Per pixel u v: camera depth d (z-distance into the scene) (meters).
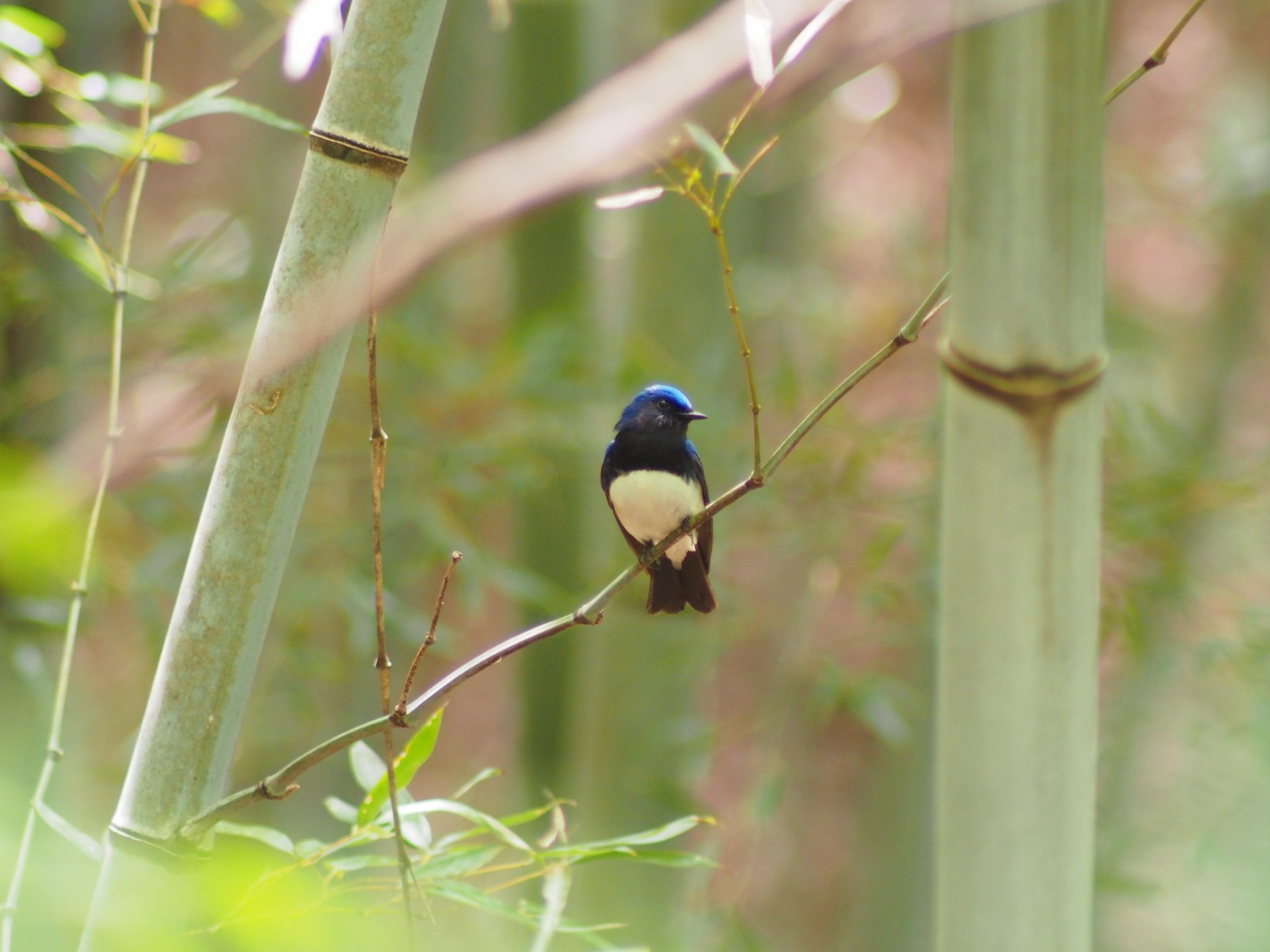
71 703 8.80
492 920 6.52
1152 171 17.38
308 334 4.21
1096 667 4.14
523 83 10.57
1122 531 10.71
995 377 4.02
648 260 11.22
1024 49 3.91
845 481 10.78
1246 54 17.86
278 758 12.66
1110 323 14.93
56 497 4.55
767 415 11.94
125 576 9.59
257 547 4.33
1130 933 11.80
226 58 16.12
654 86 3.03
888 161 21.22
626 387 10.59
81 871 4.23
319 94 14.61
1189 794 10.04
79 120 7.22
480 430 10.55
